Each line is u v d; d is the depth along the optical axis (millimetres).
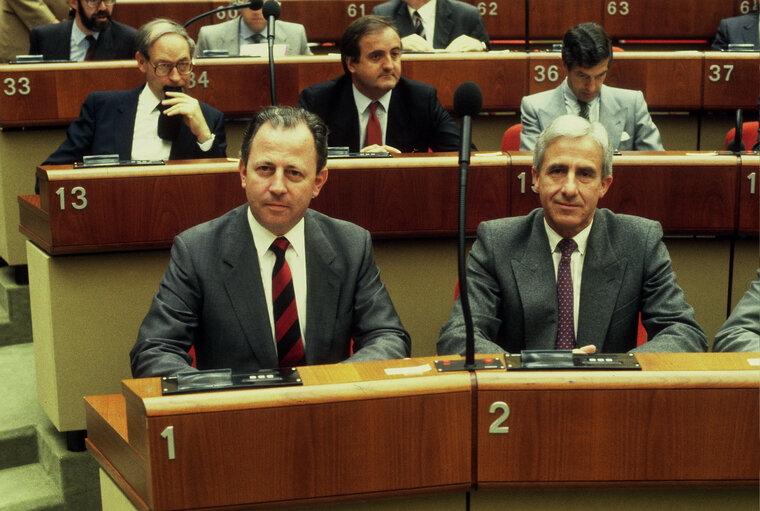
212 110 2580
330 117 2674
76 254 2076
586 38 2719
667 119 3492
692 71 3402
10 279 2949
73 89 2951
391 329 1631
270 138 1523
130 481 1205
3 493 2207
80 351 2123
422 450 1169
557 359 1212
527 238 1798
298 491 1141
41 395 2260
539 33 4465
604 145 1714
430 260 2260
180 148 2498
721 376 1170
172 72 2490
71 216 2027
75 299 2098
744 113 3449
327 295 1628
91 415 1404
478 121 3428
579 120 1710
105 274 2107
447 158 2186
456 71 3311
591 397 1167
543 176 1725
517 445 1179
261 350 1586
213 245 1618
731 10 4426
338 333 1630
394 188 2174
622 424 1172
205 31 3818
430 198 2188
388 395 1150
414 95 2699
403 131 2693
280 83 3217
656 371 1178
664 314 1729
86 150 2521
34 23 3707
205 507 1116
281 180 1520
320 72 3229
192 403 1102
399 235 2195
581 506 1214
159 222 2082
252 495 1129
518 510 1218
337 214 2168
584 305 1745
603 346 1742
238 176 2107
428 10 3770
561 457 1179
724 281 2361
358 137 2682
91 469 2211
